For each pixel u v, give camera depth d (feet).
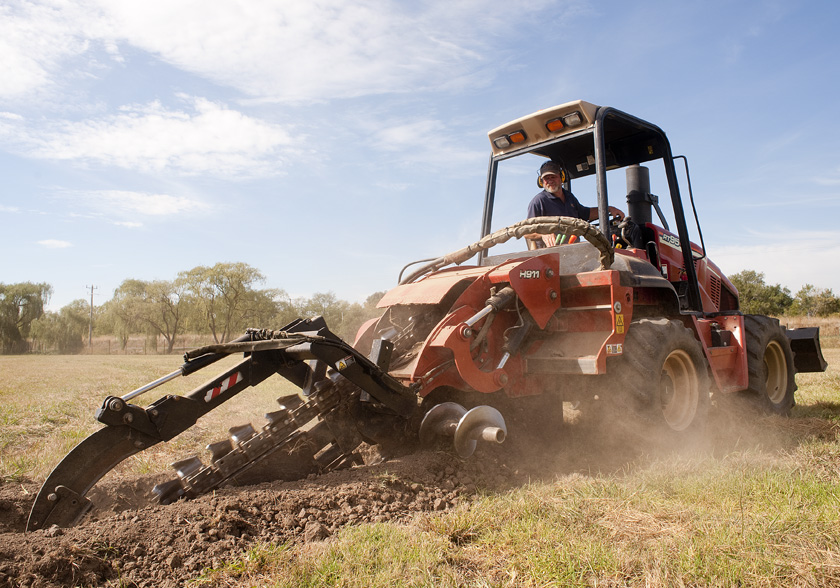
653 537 8.21
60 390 36.27
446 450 12.25
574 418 17.34
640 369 13.01
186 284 202.80
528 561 7.47
